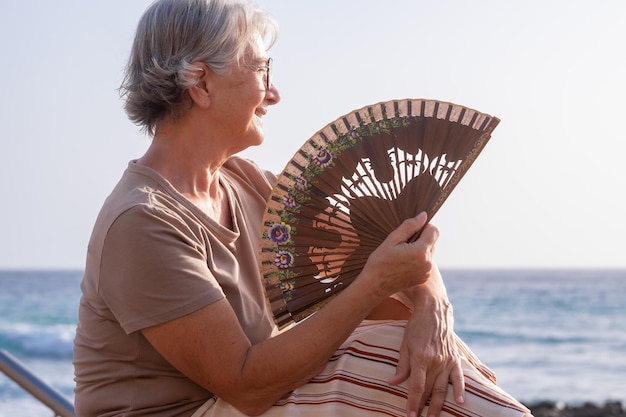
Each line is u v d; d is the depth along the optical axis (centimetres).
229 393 252
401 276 249
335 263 268
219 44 269
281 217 269
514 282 6431
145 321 249
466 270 8725
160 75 271
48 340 3081
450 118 264
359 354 254
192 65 269
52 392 332
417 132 264
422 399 248
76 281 6588
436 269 278
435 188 260
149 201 257
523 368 2922
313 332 246
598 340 3356
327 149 267
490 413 243
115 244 252
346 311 246
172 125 277
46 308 4462
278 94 287
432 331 252
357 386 249
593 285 5916
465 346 278
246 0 278
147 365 261
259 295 284
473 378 253
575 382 2697
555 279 6875
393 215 262
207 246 267
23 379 330
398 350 254
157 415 261
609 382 2686
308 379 252
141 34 277
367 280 247
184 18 271
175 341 249
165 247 251
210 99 273
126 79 282
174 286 248
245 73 274
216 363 249
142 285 249
